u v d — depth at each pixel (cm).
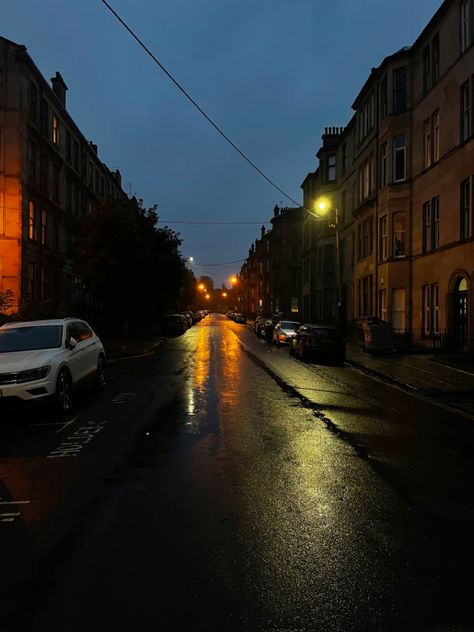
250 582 391
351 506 548
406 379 1589
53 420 998
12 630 333
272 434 862
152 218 3366
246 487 605
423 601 365
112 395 1281
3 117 2777
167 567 414
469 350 2038
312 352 2177
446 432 905
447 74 2228
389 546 453
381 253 2883
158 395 1270
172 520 510
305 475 650
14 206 2778
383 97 2872
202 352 2622
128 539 467
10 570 413
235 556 434
